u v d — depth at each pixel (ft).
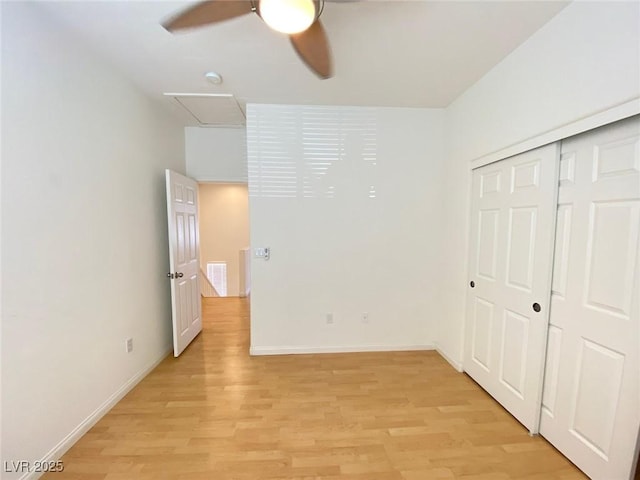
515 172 6.67
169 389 7.91
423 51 6.52
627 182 4.43
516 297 6.66
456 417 6.77
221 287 23.27
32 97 5.10
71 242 5.94
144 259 8.67
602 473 4.83
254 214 9.71
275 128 9.51
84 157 6.29
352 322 10.26
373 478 5.15
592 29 4.74
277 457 5.60
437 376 8.64
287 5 3.80
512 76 6.57
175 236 9.69
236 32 5.82
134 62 6.93
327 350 10.23
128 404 7.22
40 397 5.22
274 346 10.11
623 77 4.30
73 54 5.98
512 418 6.73
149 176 8.98
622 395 4.52
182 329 10.24
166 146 10.09
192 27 4.51
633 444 4.39
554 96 5.47
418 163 9.98
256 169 9.59
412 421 6.64
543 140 5.74
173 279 9.55
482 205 7.91
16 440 4.81
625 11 4.25
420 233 10.18
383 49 6.43
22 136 4.92
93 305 6.53
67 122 5.85
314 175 9.73
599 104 4.65
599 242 4.87
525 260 6.39
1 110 4.59
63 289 5.73
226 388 7.96
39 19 5.20
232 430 6.32
